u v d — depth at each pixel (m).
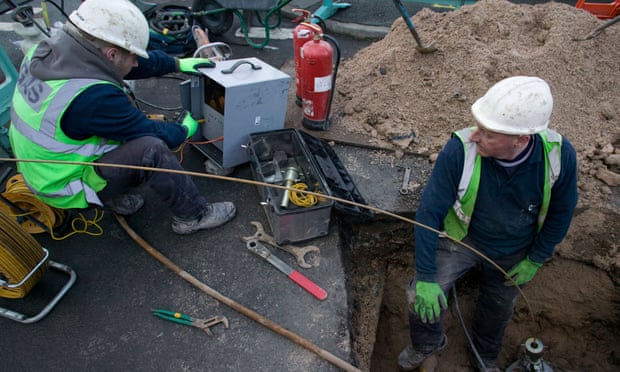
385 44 3.67
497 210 1.87
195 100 2.76
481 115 1.59
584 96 3.11
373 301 2.71
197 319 2.01
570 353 2.86
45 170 1.98
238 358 1.89
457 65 3.14
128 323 2.01
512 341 2.92
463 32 3.27
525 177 1.73
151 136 2.09
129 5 1.91
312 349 1.89
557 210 1.83
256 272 2.25
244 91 2.44
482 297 2.33
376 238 2.76
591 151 2.82
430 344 2.25
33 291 2.14
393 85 3.25
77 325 2.00
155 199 2.67
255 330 1.99
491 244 2.03
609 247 2.54
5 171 2.71
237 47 4.83
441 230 2.14
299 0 6.15
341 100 3.45
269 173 2.55
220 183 2.79
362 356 2.18
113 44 1.87
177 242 2.40
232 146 2.65
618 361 2.75
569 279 2.67
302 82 2.95
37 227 2.42
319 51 2.72
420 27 3.46
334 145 3.06
